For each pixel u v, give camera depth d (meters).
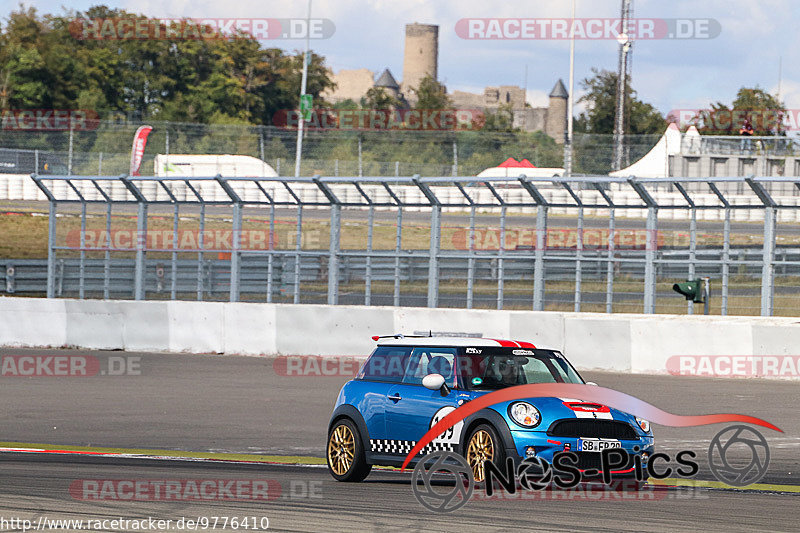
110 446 51.38
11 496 35.34
